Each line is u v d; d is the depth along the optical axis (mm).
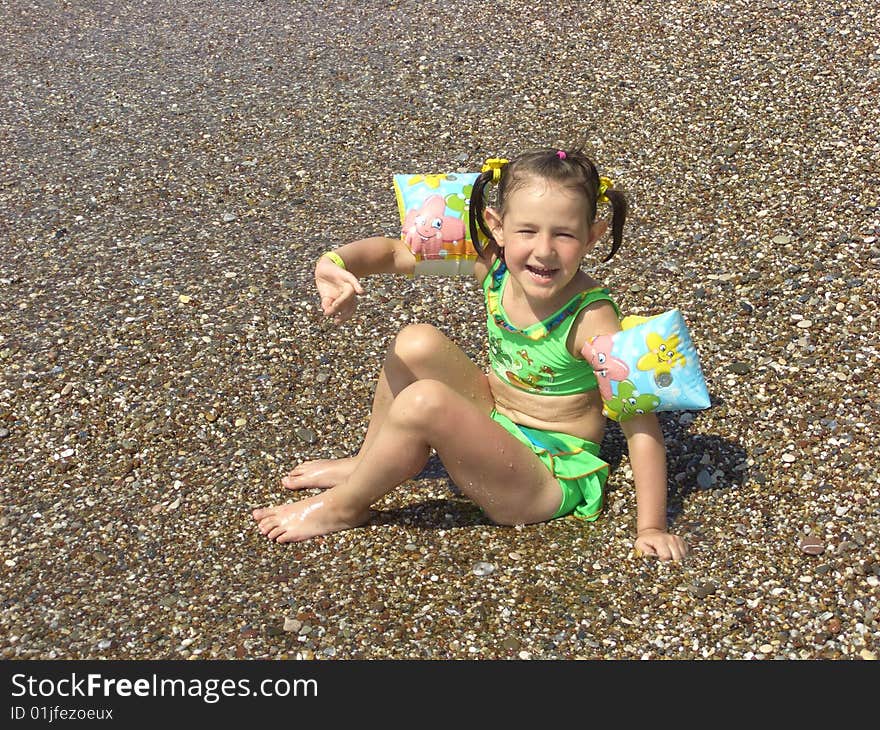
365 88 6090
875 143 5141
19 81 6453
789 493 3340
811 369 3838
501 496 3211
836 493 3318
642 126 5484
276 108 5965
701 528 3246
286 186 5289
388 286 4555
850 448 3479
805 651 2854
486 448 3105
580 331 3174
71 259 4789
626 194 5004
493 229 3158
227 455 3695
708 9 6480
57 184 5383
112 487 3564
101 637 3002
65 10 7383
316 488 3527
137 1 7484
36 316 4406
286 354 4172
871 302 4133
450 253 3387
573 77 5984
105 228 5012
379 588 3100
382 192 5203
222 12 7227
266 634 2982
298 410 3900
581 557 3174
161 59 6633
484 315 4375
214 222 5035
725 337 4059
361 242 3373
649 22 6438
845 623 2910
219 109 6000
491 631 2955
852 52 5875
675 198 4945
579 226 2973
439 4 6992
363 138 5637
